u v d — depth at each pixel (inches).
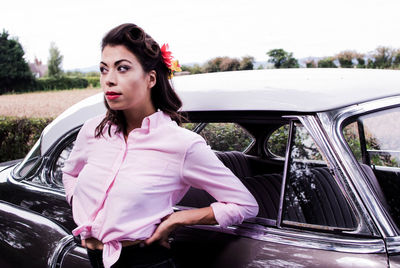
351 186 56.1
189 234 65.1
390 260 51.4
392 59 714.2
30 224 81.6
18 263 80.5
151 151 52.7
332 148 58.1
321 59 799.1
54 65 1788.9
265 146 75.9
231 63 874.8
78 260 70.8
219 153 75.5
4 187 94.2
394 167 61.6
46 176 87.4
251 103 66.1
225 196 53.6
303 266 54.5
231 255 60.3
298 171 61.4
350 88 64.1
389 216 55.1
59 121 88.6
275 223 61.3
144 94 54.9
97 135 56.4
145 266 54.0
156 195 52.3
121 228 51.9
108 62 53.1
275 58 844.0
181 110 71.8
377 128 61.9
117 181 52.4
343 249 54.4
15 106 705.6
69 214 78.0
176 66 58.5
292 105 62.3
